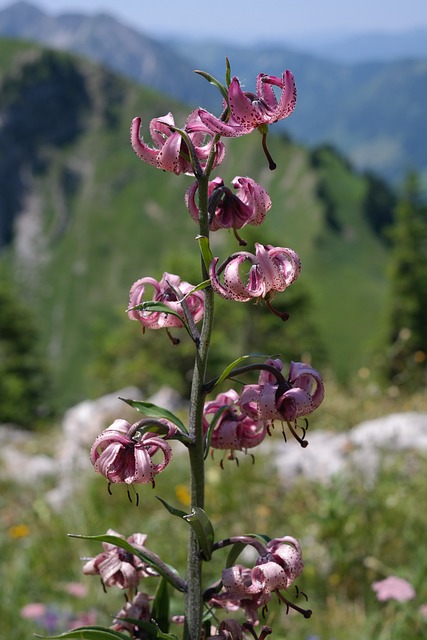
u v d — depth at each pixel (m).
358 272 107.56
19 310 46.34
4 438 11.41
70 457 8.02
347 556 4.71
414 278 37.91
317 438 7.58
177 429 1.99
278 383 1.99
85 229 129.25
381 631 4.13
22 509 6.57
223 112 1.95
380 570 4.62
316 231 113.12
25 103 142.00
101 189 134.38
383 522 4.96
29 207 135.00
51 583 4.99
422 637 3.99
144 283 2.19
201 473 2.04
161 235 126.75
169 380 24.48
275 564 1.93
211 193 2.01
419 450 6.51
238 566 2.00
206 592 2.09
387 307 38.44
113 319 114.38
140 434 1.92
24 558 5.23
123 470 1.88
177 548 5.19
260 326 29.41
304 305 30.61
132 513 5.94
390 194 120.06
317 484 5.23
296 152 127.00
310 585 4.66
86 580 4.86
